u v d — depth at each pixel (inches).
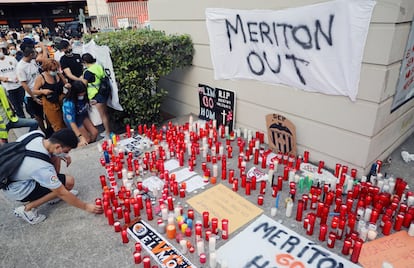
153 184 134.9
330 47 124.1
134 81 186.2
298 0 130.3
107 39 193.3
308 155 148.9
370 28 111.0
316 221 110.4
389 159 150.5
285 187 131.2
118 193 123.7
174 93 236.5
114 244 103.7
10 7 816.3
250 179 135.3
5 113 164.1
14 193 106.1
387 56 109.2
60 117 190.2
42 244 105.2
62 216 119.0
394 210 108.7
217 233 105.9
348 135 132.0
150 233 107.0
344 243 93.7
